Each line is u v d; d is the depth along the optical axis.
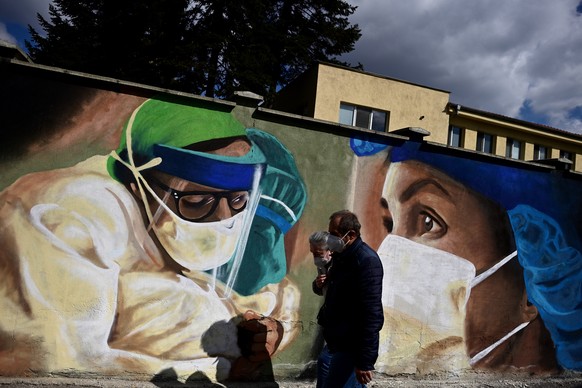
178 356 5.50
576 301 7.82
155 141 5.55
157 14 20.58
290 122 6.22
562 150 22.89
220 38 19.95
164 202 5.54
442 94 19.88
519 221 7.51
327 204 6.34
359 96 18.36
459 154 7.19
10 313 4.91
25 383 4.85
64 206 5.15
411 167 6.87
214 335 5.66
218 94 20.33
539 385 7.11
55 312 5.06
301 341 6.10
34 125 5.09
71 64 21.53
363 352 3.64
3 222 4.94
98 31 22.09
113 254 5.30
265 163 6.04
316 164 6.32
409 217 6.78
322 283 4.41
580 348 7.77
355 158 6.54
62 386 4.94
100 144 5.32
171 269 5.53
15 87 5.05
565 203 7.93
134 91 5.50
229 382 5.70
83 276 5.18
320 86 17.81
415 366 6.64
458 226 7.06
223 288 5.75
